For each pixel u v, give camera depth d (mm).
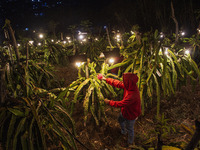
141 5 7465
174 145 1028
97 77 2629
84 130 2848
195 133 533
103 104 2395
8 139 1407
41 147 1520
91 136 2713
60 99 2146
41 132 1508
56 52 3242
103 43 5477
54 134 1667
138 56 2678
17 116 1608
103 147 2492
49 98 1903
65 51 3799
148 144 1233
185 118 2902
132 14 8586
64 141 1673
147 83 2488
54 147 2371
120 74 2979
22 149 1420
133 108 2158
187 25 6449
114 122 3016
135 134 2680
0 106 1644
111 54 2865
